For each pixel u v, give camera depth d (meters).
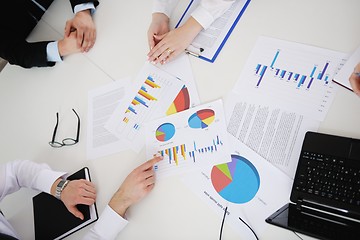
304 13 0.98
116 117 1.07
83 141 1.08
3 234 0.80
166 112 1.02
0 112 1.23
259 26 1.02
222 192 0.86
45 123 1.16
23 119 1.19
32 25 1.36
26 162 1.08
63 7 1.38
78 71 1.21
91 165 1.04
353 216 0.72
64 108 1.16
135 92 1.09
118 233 0.91
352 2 0.94
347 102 0.85
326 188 0.75
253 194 0.83
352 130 0.82
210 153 0.91
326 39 0.93
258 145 0.88
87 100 1.14
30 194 1.07
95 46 1.23
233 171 0.87
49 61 1.25
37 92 1.23
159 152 0.97
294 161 0.83
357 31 0.91
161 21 1.13
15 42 1.26
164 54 1.07
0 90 1.28
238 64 1.00
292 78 0.92
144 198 0.92
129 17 1.23
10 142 1.17
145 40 1.17
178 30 1.08
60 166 1.07
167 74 1.07
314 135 0.81
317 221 0.74
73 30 1.27
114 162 1.01
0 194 1.04
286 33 0.98
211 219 0.84
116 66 1.16
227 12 1.07
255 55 0.99
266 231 0.79
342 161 0.76
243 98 0.95
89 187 0.98
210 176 0.89
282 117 0.88
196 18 1.06
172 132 0.98
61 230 0.97
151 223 0.89
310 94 0.88
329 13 0.96
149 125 1.02
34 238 0.99
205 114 0.97
